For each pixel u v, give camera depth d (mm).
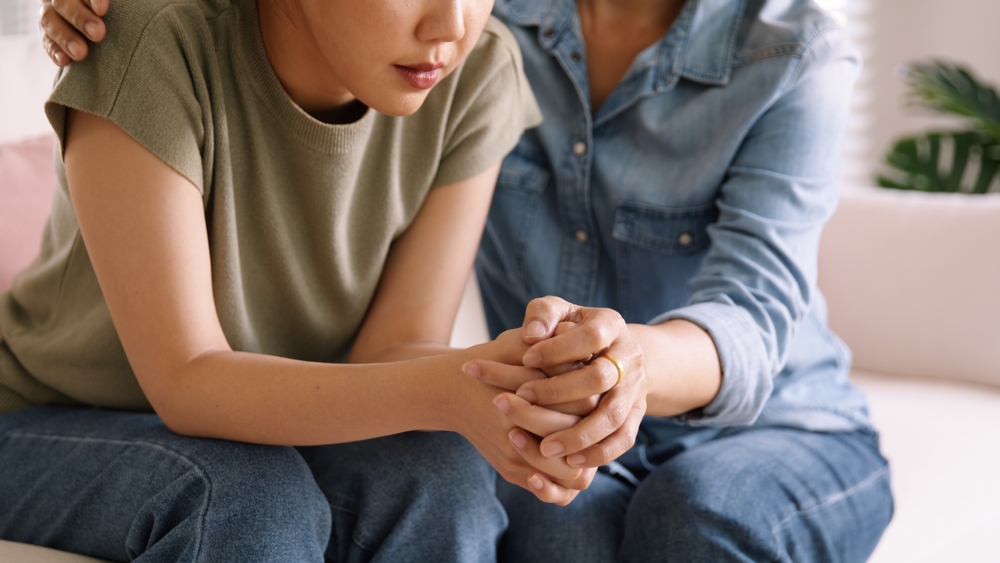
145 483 722
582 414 699
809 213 1010
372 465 807
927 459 1166
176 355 747
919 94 2412
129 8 752
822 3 2656
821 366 1139
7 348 917
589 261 1138
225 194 812
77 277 868
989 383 1398
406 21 683
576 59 1116
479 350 733
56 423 837
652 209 1075
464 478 806
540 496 712
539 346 696
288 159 850
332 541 820
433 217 956
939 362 1423
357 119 862
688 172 1062
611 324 711
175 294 745
